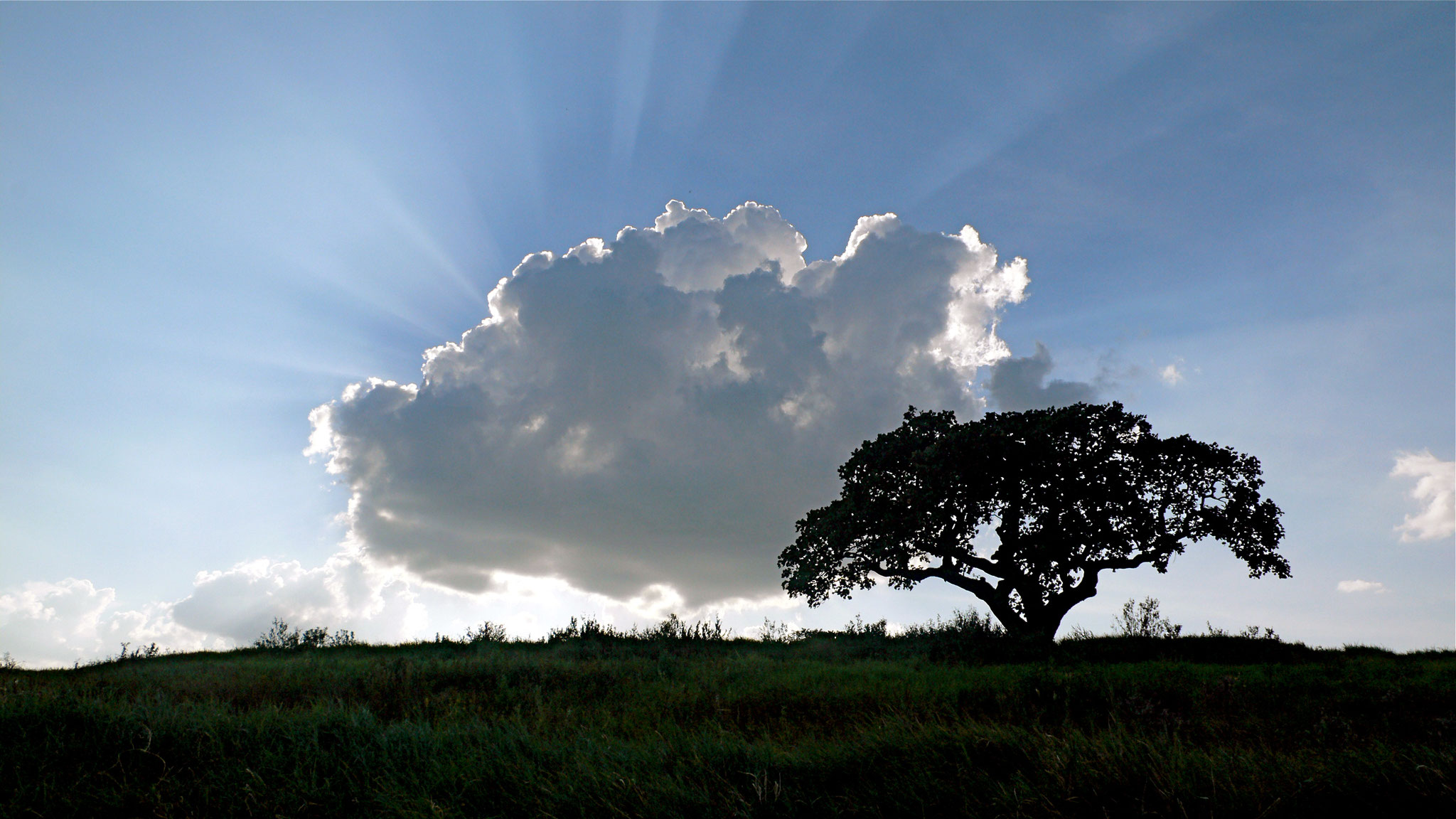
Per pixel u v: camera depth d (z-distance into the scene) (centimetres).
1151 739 630
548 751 655
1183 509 2138
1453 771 517
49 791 587
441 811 539
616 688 1145
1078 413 2177
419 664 1423
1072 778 544
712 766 614
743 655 1670
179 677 1311
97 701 776
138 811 570
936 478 2139
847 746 649
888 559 2269
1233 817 495
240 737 700
